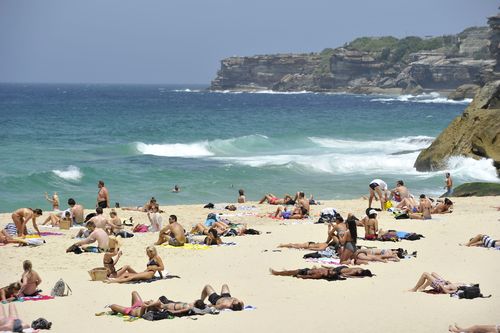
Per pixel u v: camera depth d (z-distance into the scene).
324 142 102.62
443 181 67.00
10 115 153.12
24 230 36.91
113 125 126.81
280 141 101.56
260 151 94.31
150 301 23.27
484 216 43.59
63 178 66.75
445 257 31.81
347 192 63.31
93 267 30.48
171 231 34.78
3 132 108.44
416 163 75.00
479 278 27.97
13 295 25.28
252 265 30.59
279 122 142.62
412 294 25.53
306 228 40.12
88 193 61.69
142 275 28.00
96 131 113.62
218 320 22.52
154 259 28.39
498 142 68.94
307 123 140.50
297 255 32.53
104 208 49.06
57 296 25.66
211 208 49.47
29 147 90.19
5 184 62.75
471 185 57.75
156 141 101.38
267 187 65.75
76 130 115.12
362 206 49.84
